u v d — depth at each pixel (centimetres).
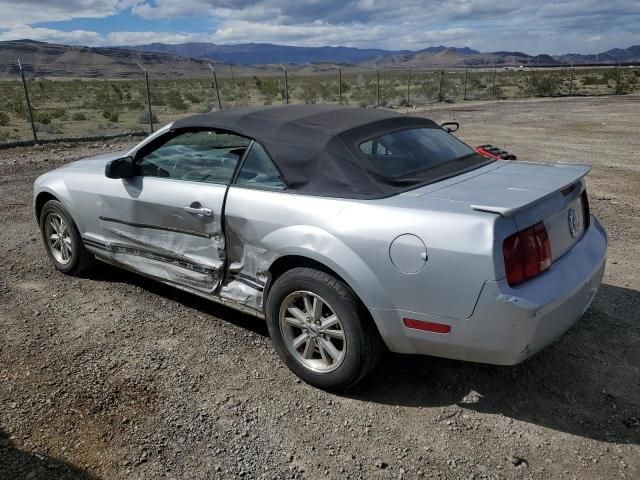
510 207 293
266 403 343
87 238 511
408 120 422
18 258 603
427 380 366
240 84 6184
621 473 281
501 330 292
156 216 439
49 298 497
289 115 408
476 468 287
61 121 2377
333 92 4166
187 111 2869
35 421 324
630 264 556
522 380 363
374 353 337
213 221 397
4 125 2133
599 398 342
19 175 1058
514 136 1540
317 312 349
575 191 355
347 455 297
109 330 436
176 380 367
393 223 314
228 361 391
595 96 3369
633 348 397
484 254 288
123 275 552
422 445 305
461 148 425
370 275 319
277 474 284
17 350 406
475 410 334
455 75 8025
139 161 465
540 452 297
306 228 344
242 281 395
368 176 345
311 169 360
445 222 301
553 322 307
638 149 1284
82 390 355
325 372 349
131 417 328
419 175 359
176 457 296
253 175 386
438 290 301
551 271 316
